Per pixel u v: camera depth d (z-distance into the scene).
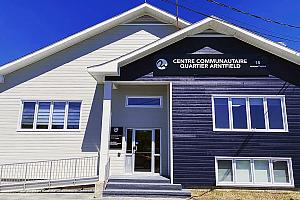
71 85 14.84
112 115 13.99
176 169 11.43
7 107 14.56
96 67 12.07
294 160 11.38
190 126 11.86
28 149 14.02
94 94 14.71
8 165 13.80
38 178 13.66
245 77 12.33
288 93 12.11
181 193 10.60
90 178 12.70
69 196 10.77
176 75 12.45
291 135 11.63
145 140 13.73
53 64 15.11
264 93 12.12
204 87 12.27
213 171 11.38
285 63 12.43
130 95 14.23
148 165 13.39
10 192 11.88
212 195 10.84
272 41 12.10
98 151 13.95
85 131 14.21
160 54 12.70
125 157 13.51
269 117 11.90
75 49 15.38
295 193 10.94
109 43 15.56
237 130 11.75
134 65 12.58
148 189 11.02
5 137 14.17
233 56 12.55
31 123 14.38
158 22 15.91
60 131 14.22
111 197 10.45
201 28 12.80
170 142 11.78
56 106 14.61
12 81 14.88
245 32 12.31
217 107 12.09
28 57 14.67
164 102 14.10
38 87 14.80
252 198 10.61
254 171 11.40
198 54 12.65
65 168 13.78
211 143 11.66
